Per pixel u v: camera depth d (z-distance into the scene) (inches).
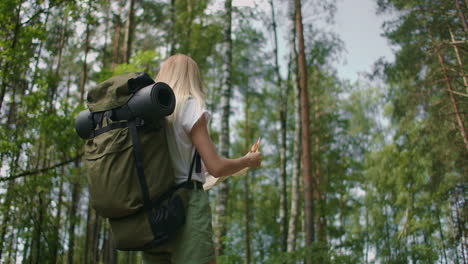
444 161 479.8
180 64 54.8
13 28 247.0
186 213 48.1
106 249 380.5
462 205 577.0
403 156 786.8
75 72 624.1
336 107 824.9
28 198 244.5
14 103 263.0
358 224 940.6
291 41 561.0
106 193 44.7
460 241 629.0
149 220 45.0
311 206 431.8
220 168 49.2
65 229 279.0
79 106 272.7
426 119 481.4
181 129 50.2
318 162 844.0
